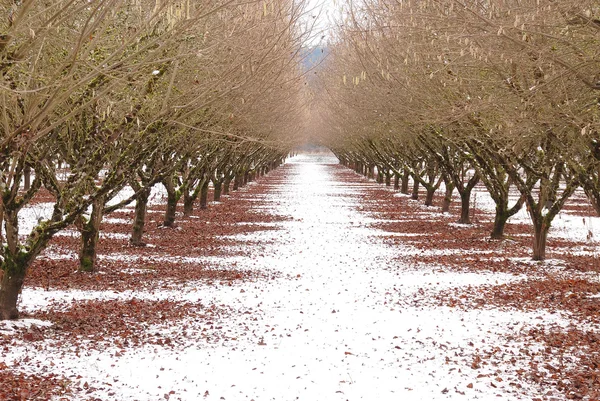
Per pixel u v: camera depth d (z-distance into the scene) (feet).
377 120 90.99
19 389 30.32
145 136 43.42
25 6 24.73
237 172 168.66
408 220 111.55
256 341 40.14
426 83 54.80
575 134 40.57
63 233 84.53
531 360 36.60
